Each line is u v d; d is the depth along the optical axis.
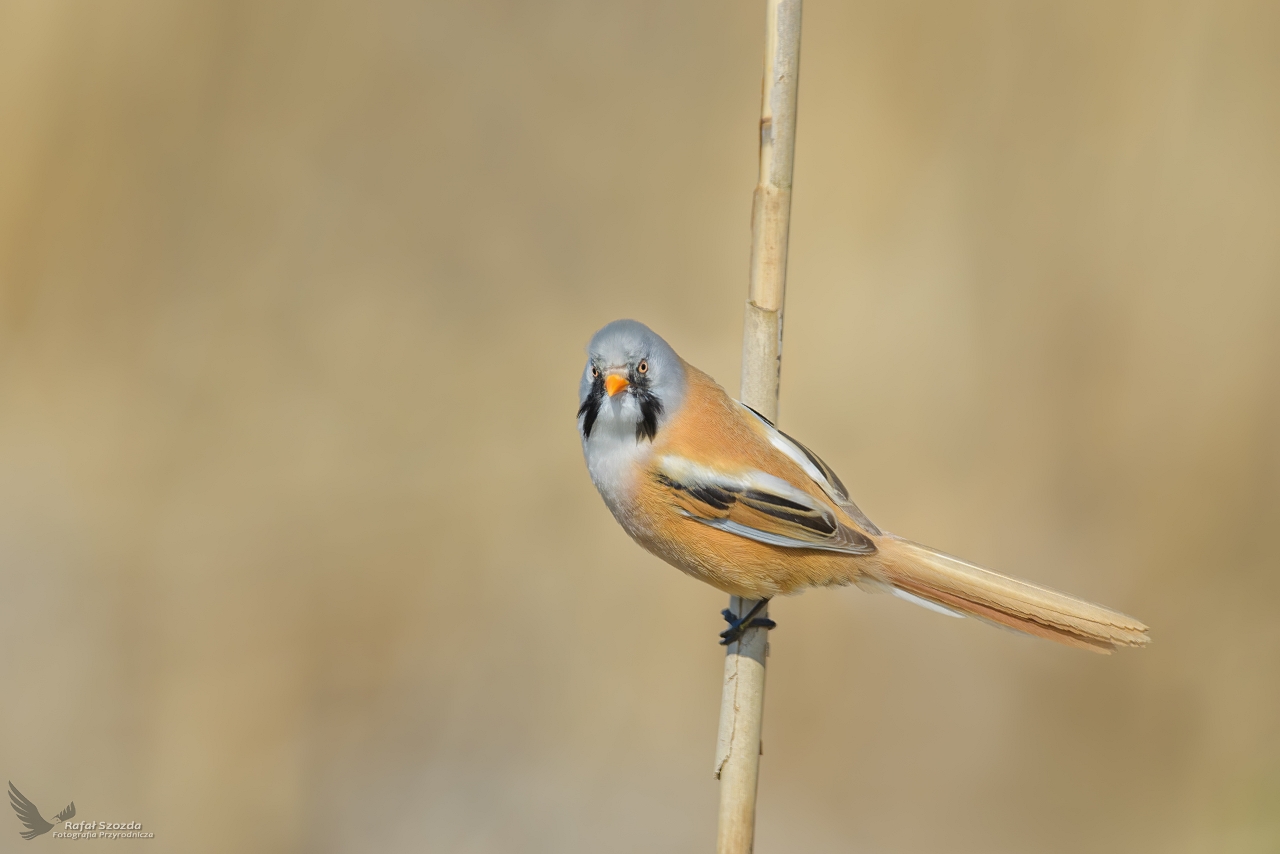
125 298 13.73
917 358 13.38
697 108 15.29
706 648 12.05
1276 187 12.44
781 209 6.97
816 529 7.18
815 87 14.24
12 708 10.95
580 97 15.38
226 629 11.82
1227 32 12.70
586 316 14.44
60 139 13.49
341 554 12.38
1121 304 12.78
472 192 14.91
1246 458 12.02
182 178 14.04
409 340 14.15
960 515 12.62
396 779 11.34
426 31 14.98
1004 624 7.00
